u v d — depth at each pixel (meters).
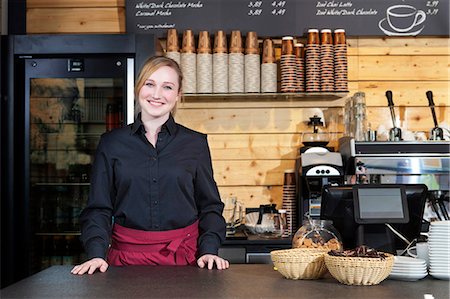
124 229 2.88
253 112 4.70
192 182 2.92
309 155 4.25
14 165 3.97
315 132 4.53
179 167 2.88
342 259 2.11
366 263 2.09
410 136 4.40
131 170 2.86
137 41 3.96
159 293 1.96
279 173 4.69
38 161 4.02
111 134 2.96
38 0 4.74
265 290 2.02
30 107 4.01
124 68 3.96
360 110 4.34
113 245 2.91
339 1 4.66
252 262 4.02
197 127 4.70
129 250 2.84
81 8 4.75
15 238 3.97
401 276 2.24
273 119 4.70
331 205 2.72
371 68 4.71
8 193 3.95
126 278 2.27
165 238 2.84
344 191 2.71
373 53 4.72
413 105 4.70
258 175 4.68
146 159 2.88
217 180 4.69
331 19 4.66
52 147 4.02
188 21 4.66
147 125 2.91
